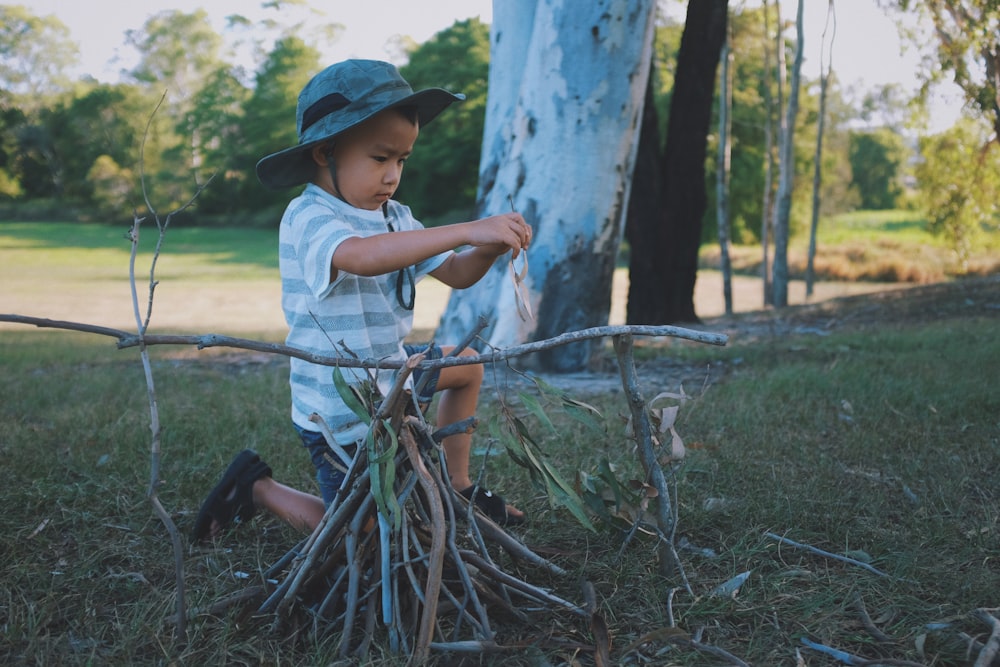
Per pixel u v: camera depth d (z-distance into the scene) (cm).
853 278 3488
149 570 287
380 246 239
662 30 3934
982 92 1421
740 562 289
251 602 240
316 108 257
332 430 265
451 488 247
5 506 334
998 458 400
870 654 235
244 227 5697
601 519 280
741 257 4012
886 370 636
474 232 236
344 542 241
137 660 232
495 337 690
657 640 232
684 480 360
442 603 239
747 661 229
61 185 6869
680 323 1266
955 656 230
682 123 1238
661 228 1260
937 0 1409
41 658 230
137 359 818
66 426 461
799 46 1798
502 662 226
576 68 673
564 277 691
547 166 686
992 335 844
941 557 289
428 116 287
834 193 5112
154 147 6234
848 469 386
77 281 2519
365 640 226
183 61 6456
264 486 293
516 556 268
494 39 739
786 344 874
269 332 1173
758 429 448
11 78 7112
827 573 279
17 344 989
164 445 421
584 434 442
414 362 222
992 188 2094
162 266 3312
